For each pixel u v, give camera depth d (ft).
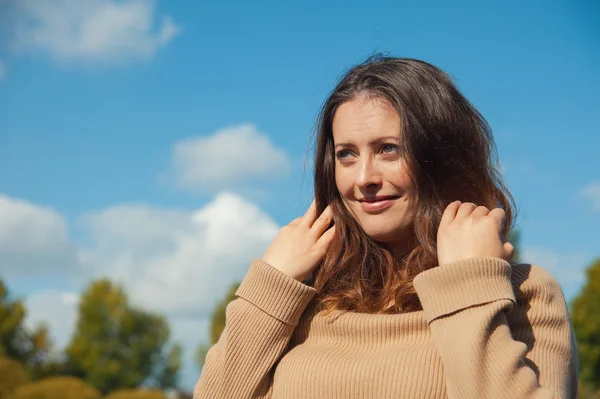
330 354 7.63
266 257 8.37
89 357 130.00
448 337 6.93
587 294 90.74
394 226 7.86
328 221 8.45
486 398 6.59
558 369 7.05
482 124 8.43
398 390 7.09
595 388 87.61
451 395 6.79
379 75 7.93
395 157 7.77
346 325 7.74
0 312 115.24
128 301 136.77
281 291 7.99
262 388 7.97
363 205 7.93
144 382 133.18
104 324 132.98
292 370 7.68
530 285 7.42
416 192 7.79
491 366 6.67
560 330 7.32
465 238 7.32
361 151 7.86
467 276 7.04
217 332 85.25
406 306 7.73
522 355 6.72
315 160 8.48
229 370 7.98
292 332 8.06
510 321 7.30
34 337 118.32
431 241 7.72
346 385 7.28
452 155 7.89
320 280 8.28
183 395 108.17
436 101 7.91
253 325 8.01
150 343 134.51
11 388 73.92
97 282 136.05
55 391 73.20
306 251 8.28
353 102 7.94
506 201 8.48
